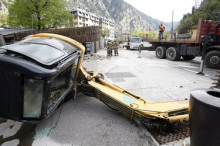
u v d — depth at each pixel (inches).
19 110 68.8
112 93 105.6
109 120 101.7
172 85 183.9
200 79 210.4
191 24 1227.2
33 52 73.9
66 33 448.8
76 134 86.4
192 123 52.8
